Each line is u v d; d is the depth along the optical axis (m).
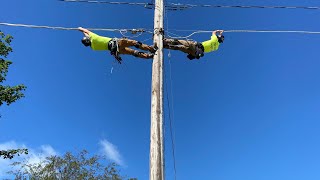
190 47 9.57
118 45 8.76
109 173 28.05
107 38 8.95
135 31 9.24
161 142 7.66
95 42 8.87
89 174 27.11
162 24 9.64
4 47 21.61
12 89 20.95
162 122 7.93
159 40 9.22
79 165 26.92
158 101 8.15
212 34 10.04
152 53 9.05
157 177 7.23
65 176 26.33
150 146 7.63
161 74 8.62
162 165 7.43
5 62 21.05
